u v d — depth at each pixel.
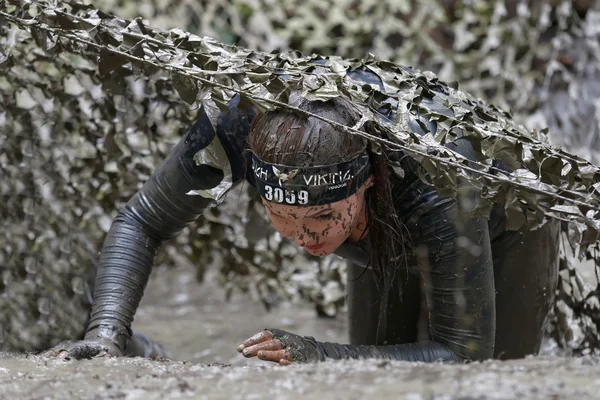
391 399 3.67
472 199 4.91
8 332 7.32
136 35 5.00
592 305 7.08
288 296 8.55
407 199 4.94
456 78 13.54
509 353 6.17
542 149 5.03
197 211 5.47
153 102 6.56
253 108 4.99
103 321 5.33
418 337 6.36
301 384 3.96
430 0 13.51
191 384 4.10
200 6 13.02
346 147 4.58
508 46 13.54
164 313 10.21
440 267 4.96
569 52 13.88
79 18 5.07
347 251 5.61
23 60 6.44
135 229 5.50
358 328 6.56
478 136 4.93
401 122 4.77
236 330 9.71
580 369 3.98
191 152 5.25
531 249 5.93
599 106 13.35
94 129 6.92
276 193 4.59
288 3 13.53
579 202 4.82
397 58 13.57
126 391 4.06
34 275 7.41
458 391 3.71
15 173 7.13
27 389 4.18
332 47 13.57
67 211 7.38
